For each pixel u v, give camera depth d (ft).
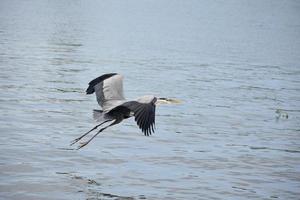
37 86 73.51
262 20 206.28
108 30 154.40
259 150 51.01
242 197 39.29
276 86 85.46
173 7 246.47
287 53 127.65
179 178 42.32
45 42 121.39
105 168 43.78
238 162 47.06
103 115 28.35
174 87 77.97
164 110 64.54
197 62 104.94
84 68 90.58
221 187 40.96
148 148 49.62
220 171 44.60
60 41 124.98
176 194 39.09
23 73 82.53
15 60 94.43
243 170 45.11
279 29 179.63
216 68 99.30
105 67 92.53
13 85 73.15
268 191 40.75
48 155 45.85
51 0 250.78
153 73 88.84
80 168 43.42
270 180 43.11
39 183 39.88
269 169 45.70
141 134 53.98
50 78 79.82
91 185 40.06
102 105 29.25
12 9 199.11
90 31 149.69
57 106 63.05
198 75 90.12
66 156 45.96
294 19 215.10
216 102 70.38
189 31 163.02
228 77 90.33
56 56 102.27
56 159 45.09
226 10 241.55
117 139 51.96
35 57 99.19
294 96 78.28
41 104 63.46
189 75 89.40
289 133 57.98
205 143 52.29
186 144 51.55
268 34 165.17
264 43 143.95
